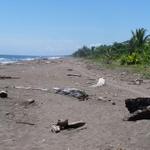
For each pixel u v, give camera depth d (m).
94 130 12.05
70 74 38.38
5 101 16.39
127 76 37.19
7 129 12.45
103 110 15.71
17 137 11.66
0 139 11.42
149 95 22.34
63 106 16.39
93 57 118.75
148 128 11.36
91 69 51.34
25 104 16.28
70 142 11.01
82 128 12.38
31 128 12.70
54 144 10.90
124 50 82.31
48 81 28.94
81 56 175.38
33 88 22.00
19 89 21.00
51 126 12.91
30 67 53.31
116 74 40.44
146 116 12.50
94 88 25.02
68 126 12.57
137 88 26.23
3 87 21.64
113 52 88.81
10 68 49.09
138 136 10.87
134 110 13.23
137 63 58.12
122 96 21.44
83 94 18.86
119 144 10.46
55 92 19.92
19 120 13.61
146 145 10.15
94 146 10.48
